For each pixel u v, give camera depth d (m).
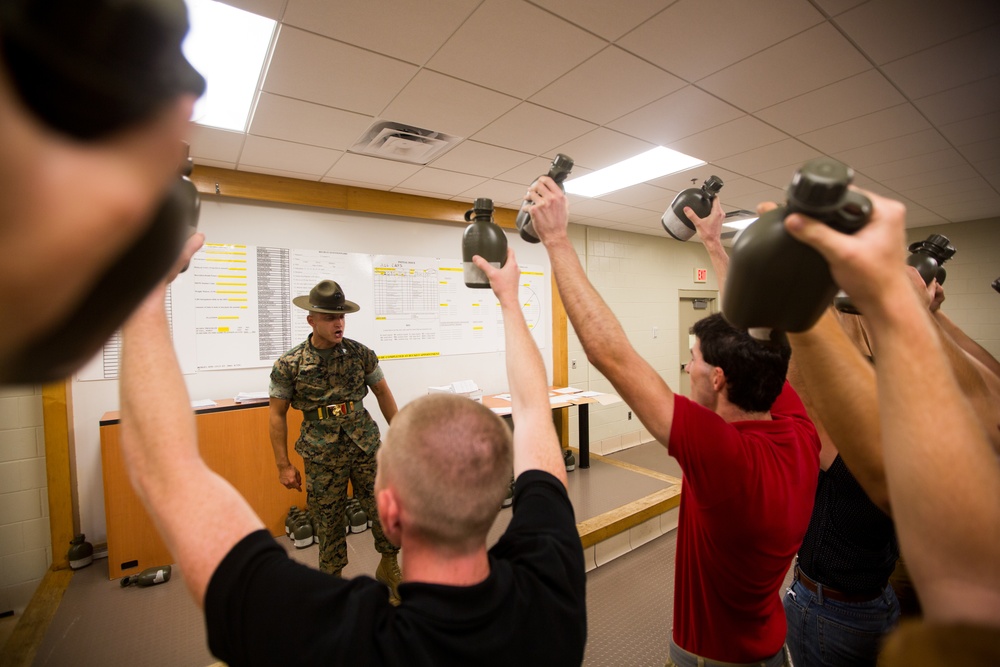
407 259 4.00
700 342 1.17
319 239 3.59
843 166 0.35
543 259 4.87
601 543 2.96
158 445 0.60
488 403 4.10
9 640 2.16
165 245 0.21
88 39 0.14
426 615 0.54
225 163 3.06
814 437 1.13
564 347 5.02
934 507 0.36
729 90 2.21
